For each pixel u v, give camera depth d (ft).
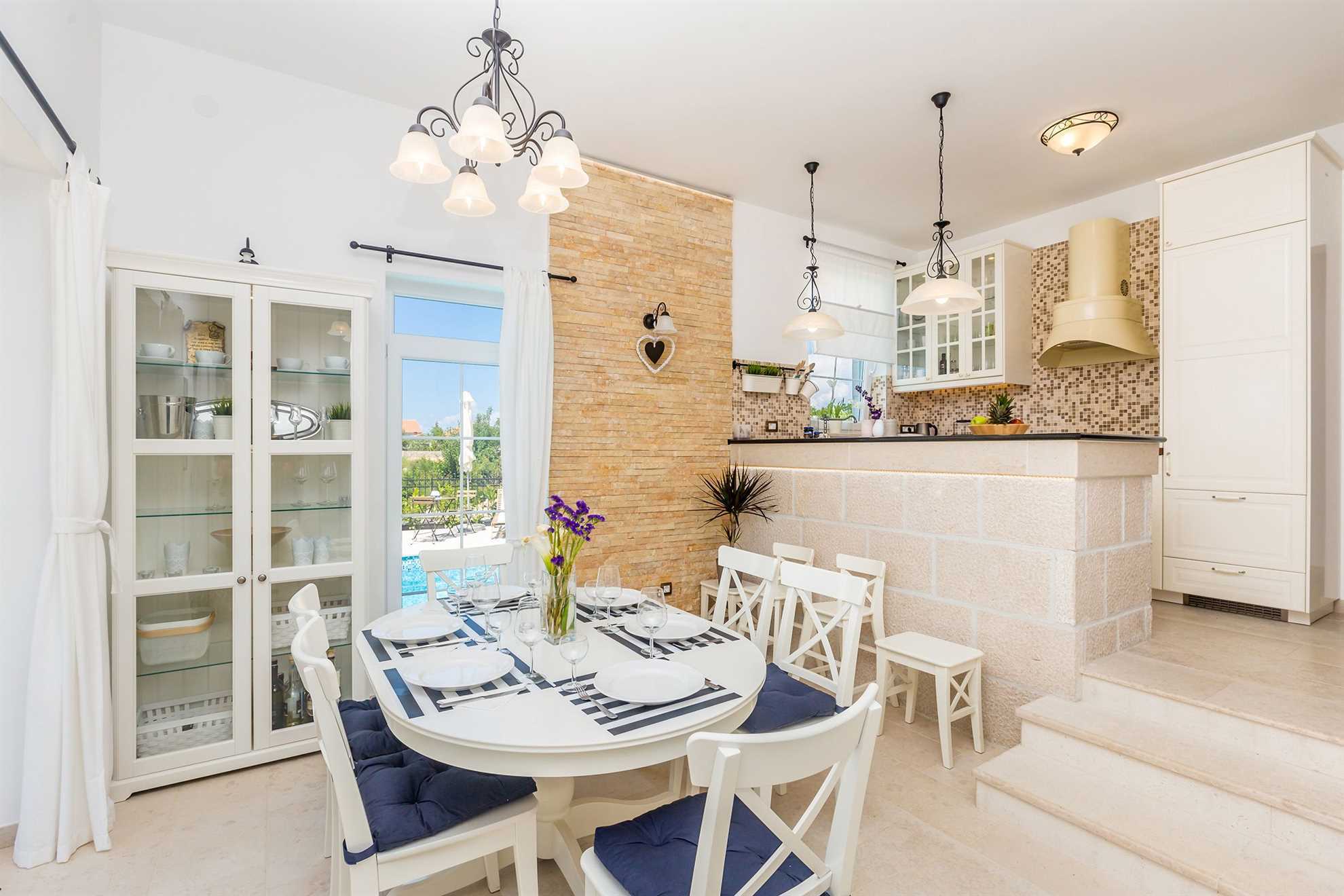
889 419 16.21
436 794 5.00
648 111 10.96
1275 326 10.75
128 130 8.58
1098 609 8.73
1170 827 6.42
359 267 10.26
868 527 11.05
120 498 7.57
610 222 12.82
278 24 8.58
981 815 7.44
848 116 11.12
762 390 14.96
